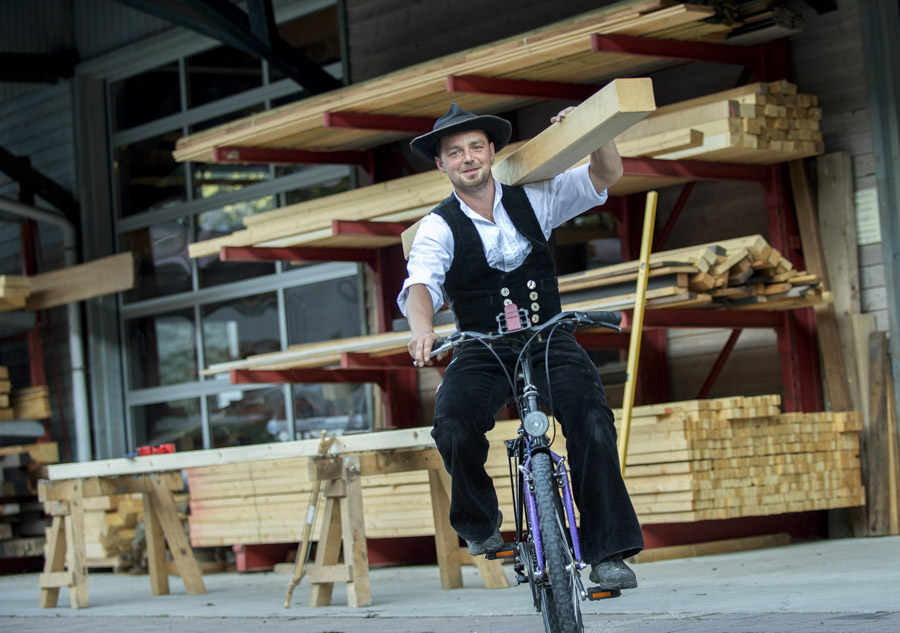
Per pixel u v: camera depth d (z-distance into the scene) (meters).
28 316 17.39
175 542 10.64
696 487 9.82
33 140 18.62
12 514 16.27
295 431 15.76
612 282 10.16
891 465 10.96
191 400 16.94
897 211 11.02
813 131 10.96
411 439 8.19
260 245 13.66
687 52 10.86
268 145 13.49
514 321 4.96
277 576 12.24
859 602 6.11
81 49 18.06
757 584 7.65
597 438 4.68
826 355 11.27
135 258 17.58
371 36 14.77
